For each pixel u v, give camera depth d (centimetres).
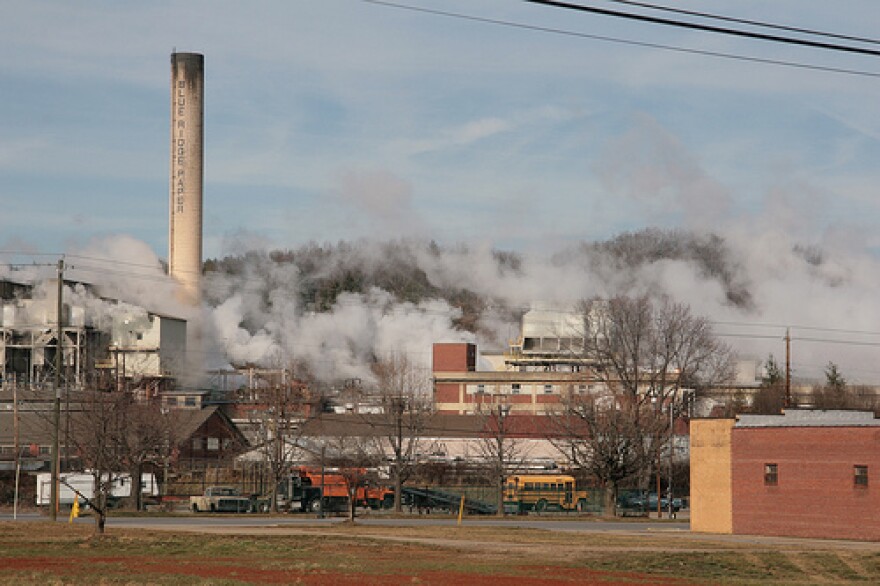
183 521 6825
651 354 10044
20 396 10650
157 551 4541
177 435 9425
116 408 7919
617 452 8281
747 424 6600
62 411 9631
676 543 5412
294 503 8531
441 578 3806
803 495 6209
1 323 13862
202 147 15700
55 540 4816
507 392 14262
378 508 8669
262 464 9238
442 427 11194
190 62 15675
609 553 4750
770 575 4253
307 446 9325
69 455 9688
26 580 3356
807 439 6231
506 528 6269
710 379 11394
